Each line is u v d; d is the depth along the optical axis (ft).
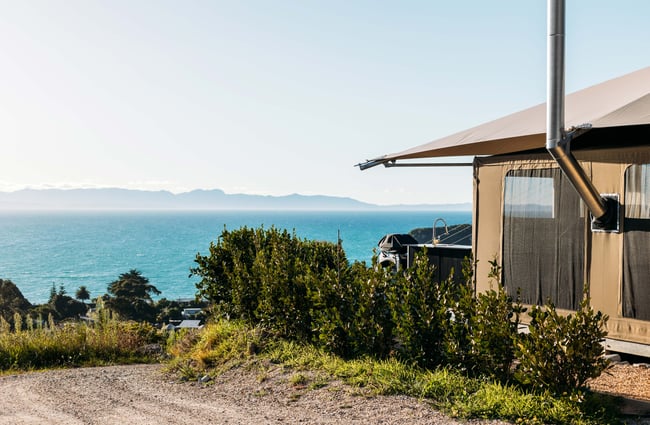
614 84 23.54
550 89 17.53
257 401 17.56
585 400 14.42
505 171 24.85
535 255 23.62
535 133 19.29
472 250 26.32
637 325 20.33
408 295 18.61
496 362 16.56
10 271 465.06
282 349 22.13
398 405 15.64
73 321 35.65
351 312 20.70
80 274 442.09
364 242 543.39
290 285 23.13
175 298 318.65
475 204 26.18
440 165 28.50
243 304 25.73
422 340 18.15
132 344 33.01
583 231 21.90
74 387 21.52
